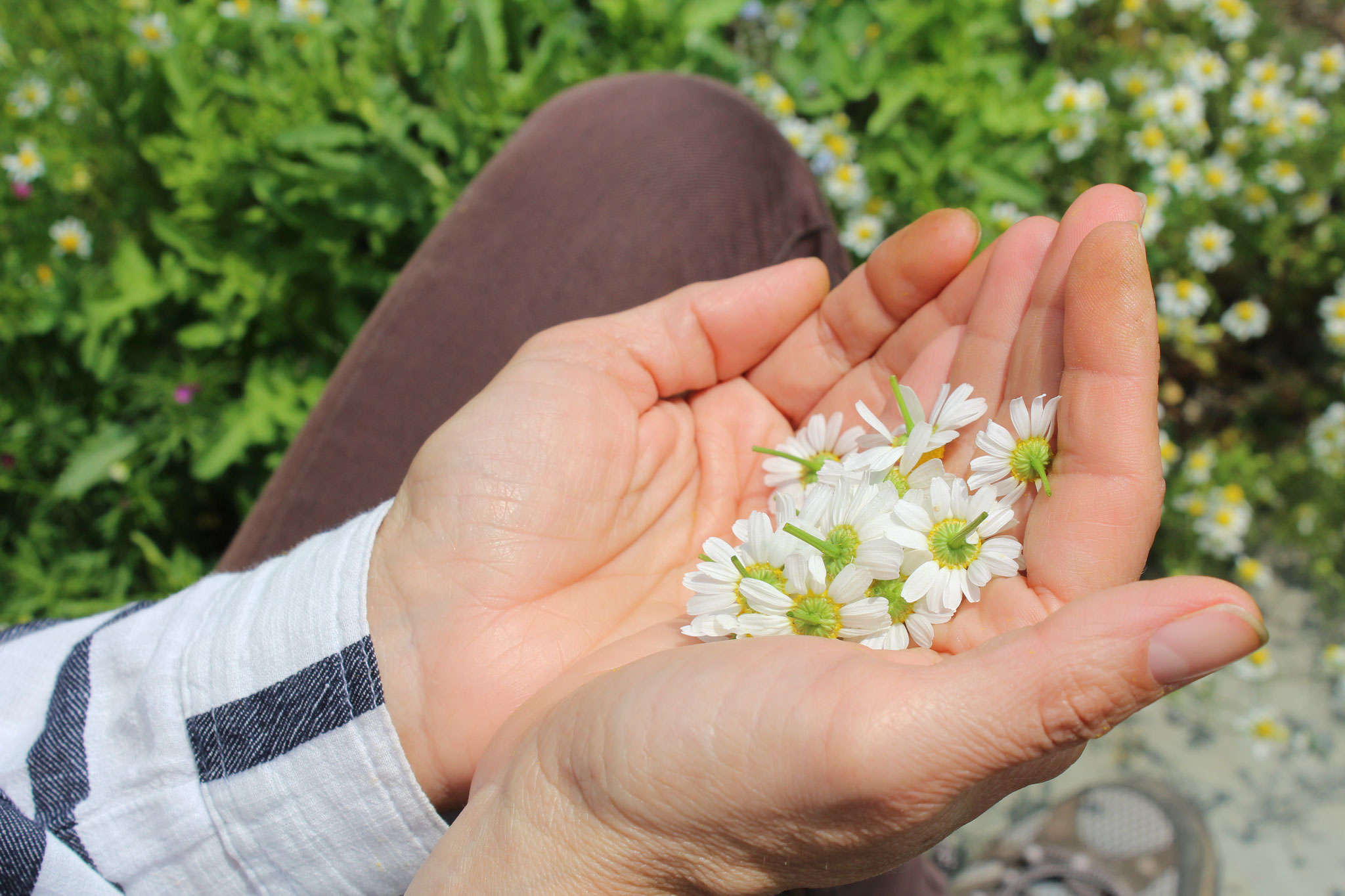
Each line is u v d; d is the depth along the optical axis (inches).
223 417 20.6
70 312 22.7
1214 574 24.7
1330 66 28.1
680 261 16.5
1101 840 20.7
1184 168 24.9
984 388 13.4
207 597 13.2
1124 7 27.7
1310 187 26.0
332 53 20.1
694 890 11.3
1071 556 11.9
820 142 23.3
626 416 13.8
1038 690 10.3
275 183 20.4
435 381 15.8
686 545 14.3
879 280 14.1
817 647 10.9
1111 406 11.7
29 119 24.7
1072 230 12.6
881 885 15.7
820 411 14.9
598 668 12.3
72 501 23.1
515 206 16.4
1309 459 25.5
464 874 11.2
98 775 12.5
